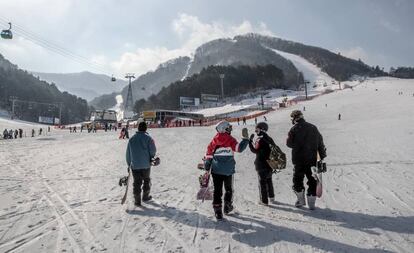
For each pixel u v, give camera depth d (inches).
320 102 3966.5
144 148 305.4
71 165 583.5
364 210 282.0
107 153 800.3
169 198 334.3
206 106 6924.2
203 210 289.9
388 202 306.7
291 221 254.8
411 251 199.5
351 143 858.8
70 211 286.5
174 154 743.7
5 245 210.7
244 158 644.1
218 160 258.4
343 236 223.3
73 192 361.4
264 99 6338.6
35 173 491.5
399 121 1615.4
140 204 304.8
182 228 242.2
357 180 403.9
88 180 434.6
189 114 3339.1
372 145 786.8
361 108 2977.4
